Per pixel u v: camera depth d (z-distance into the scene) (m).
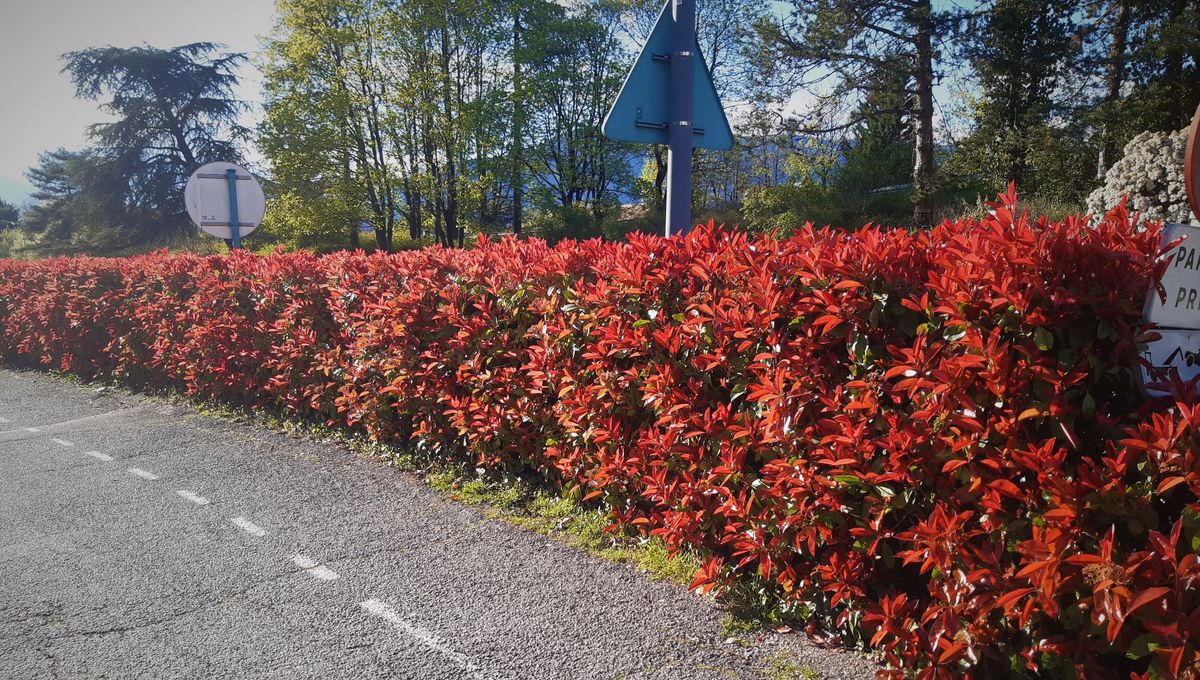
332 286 6.65
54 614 3.60
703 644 3.18
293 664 3.12
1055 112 21.27
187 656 3.20
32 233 63.44
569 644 3.21
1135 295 2.40
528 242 5.30
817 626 3.27
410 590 3.75
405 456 5.87
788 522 3.11
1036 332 2.39
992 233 2.52
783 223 23.33
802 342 3.16
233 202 10.05
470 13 28.27
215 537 4.51
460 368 5.25
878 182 26.19
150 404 8.59
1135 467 2.29
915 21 20.58
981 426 2.48
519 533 4.42
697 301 3.74
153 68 52.00
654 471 3.86
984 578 2.46
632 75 4.58
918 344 2.67
